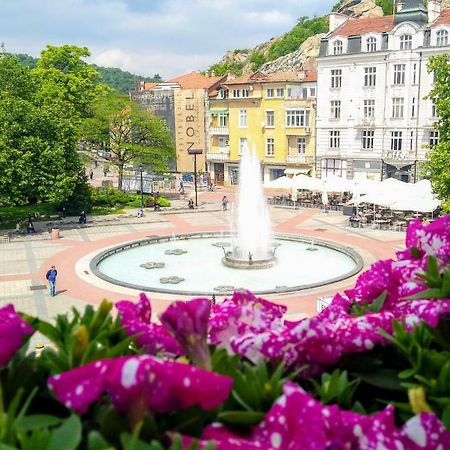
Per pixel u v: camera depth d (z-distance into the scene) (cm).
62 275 3309
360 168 6544
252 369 305
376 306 429
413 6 5897
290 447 248
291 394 260
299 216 5331
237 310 385
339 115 6619
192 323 303
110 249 3847
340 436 257
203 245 4119
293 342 341
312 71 7456
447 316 381
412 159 6084
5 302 2831
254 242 3875
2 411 243
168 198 6944
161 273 3366
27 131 4512
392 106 6162
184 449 247
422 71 5862
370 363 354
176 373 254
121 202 6206
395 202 4553
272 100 7400
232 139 7912
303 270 3388
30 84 5375
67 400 258
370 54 6175
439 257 434
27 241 4325
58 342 335
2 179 4325
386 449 258
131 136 6562
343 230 4566
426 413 275
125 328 350
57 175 4603
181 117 8362
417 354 328
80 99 6969
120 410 264
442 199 3975
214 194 7362
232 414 269
